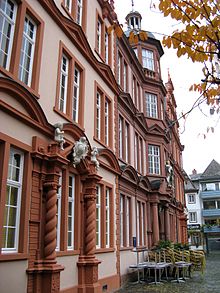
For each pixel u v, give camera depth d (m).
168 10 5.04
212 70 5.32
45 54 10.00
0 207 7.29
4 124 7.73
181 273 17.27
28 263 8.10
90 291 10.55
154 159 22.92
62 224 9.97
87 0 14.09
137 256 15.61
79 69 12.52
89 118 12.88
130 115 19.09
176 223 30.45
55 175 9.08
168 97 33.62
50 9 10.38
